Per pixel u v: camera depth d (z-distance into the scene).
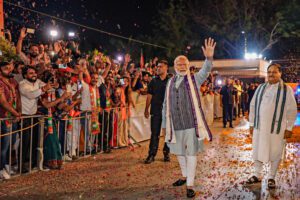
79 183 6.55
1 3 10.46
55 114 7.65
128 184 6.52
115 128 9.82
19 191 6.06
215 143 11.08
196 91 5.95
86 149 9.02
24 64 7.89
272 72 6.28
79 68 8.77
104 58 10.85
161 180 6.78
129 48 30.92
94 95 8.88
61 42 10.34
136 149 9.98
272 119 6.23
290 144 10.79
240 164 8.02
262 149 6.24
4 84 6.72
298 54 36.06
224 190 6.12
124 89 10.33
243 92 21.59
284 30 36.16
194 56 36.88
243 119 20.03
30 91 7.05
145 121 11.45
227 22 36.25
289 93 6.27
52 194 5.93
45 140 7.42
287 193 5.95
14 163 7.41
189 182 5.81
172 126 6.04
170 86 6.09
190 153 5.88
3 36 9.31
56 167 7.49
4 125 6.65
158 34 36.44
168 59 35.28
